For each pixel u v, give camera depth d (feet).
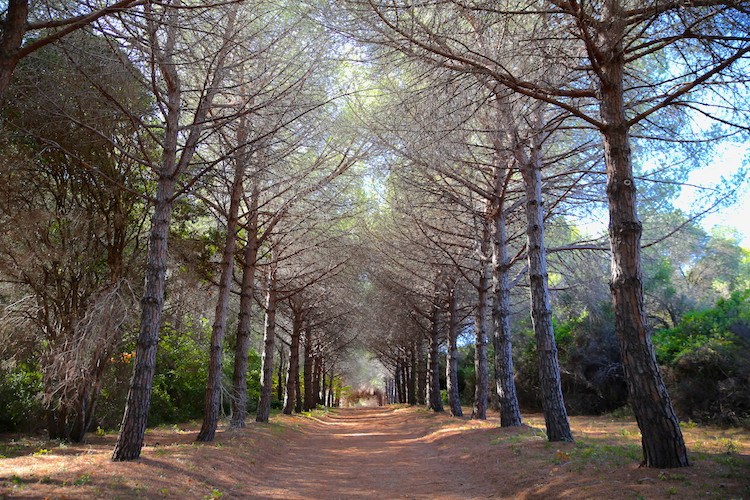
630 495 15.75
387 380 221.05
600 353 76.69
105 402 49.55
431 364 83.41
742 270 91.20
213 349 39.14
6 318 35.86
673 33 20.43
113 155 37.63
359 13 20.90
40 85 29.14
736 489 14.84
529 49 20.74
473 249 49.78
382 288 68.23
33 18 23.39
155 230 28.84
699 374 52.80
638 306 19.38
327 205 46.19
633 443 28.53
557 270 46.44
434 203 45.16
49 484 19.11
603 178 36.96
